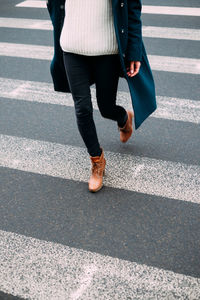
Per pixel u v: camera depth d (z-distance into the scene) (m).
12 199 3.40
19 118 4.50
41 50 6.06
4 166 3.78
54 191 3.46
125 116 3.71
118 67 3.15
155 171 3.64
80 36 2.93
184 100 4.67
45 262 2.80
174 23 6.79
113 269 2.74
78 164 3.78
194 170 3.64
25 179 3.61
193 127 4.23
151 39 6.22
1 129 4.32
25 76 5.36
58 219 3.17
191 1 7.83
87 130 3.25
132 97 3.17
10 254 2.88
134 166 3.72
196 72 5.26
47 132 4.26
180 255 2.83
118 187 3.48
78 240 2.98
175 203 3.29
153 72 5.29
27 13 7.55
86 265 2.77
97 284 2.63
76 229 3.08
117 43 2.94
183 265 2.75
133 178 3.57
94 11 2.87
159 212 3.20
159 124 4.30
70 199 3.37
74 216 3.20
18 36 6.56
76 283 2.64
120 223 3.11
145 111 3.36
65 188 3.49
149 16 7.11
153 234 3.01
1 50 6.09
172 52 5.80
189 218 3.14
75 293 2.58
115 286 2.62
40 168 3.74
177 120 4.34
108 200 3.34
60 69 3.36
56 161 3.83
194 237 2.97
